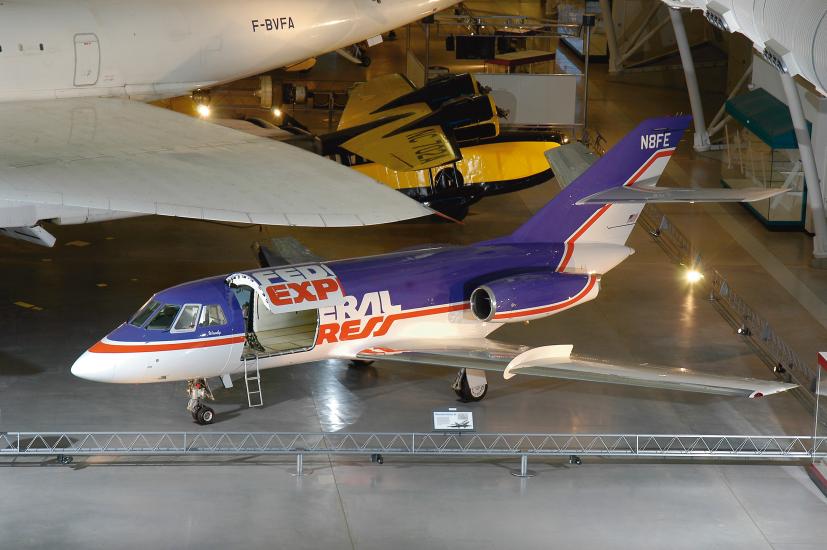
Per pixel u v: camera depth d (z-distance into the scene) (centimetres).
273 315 2455
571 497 2103
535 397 2502
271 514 2014
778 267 3256
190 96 4069
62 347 2652
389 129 3262
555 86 4228
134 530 1945
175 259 3206
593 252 2609
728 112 3897
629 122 4538
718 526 2017
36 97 2930
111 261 3173
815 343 2773
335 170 2127
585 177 2564
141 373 2233
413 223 3525
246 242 3362
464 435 2317
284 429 2325
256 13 3284
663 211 3681
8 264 3114
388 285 2402
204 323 2250
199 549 1895
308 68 4612
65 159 2203
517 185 3431
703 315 2933
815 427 2192
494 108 3362
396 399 2478
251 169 2142
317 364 2634
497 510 2050
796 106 3145
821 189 3353
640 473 2200
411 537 1953
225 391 2491
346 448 2252
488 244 2573
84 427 2300
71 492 2061
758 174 3612
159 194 2019
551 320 2878
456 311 2477
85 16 3011
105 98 2995
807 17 1723
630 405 2472
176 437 2273
